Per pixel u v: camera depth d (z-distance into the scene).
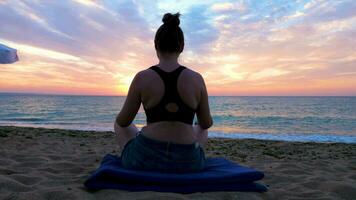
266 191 2.75
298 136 15.31
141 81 2.49
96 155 5.18
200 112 2.67
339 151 7.89
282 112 40.91
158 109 2.49
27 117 30.00
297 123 25.66
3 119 26.94
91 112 39.28
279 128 21.14
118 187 2.47
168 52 2.53
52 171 3.66
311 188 3.17
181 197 2.30
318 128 21.36
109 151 6.14
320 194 2.84
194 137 2.62
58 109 46.03
